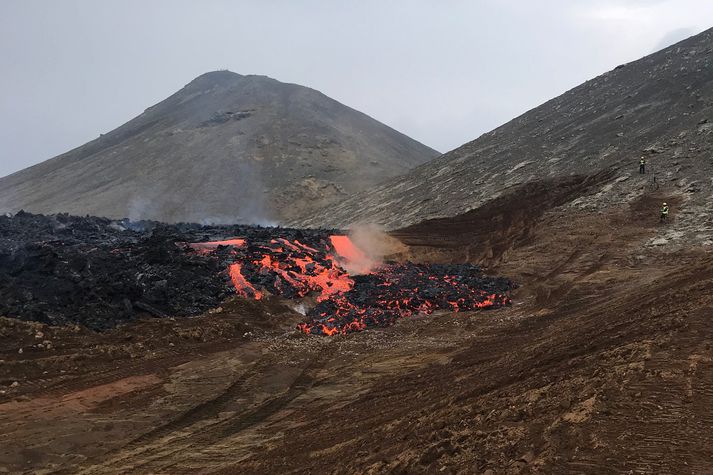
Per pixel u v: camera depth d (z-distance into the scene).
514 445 7.89
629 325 13.71
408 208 60.78
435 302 31.02
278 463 12.35
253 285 30.86
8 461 13.39
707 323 10.68
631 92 61.25
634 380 8.68
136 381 19.00
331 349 24.16
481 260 42.72
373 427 13.22
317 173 128.88
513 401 9.98
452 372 17.66
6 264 25.61
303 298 31.27
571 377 10.14
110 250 30.28
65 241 30.72
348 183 125.25
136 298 25.83
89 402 17.09
